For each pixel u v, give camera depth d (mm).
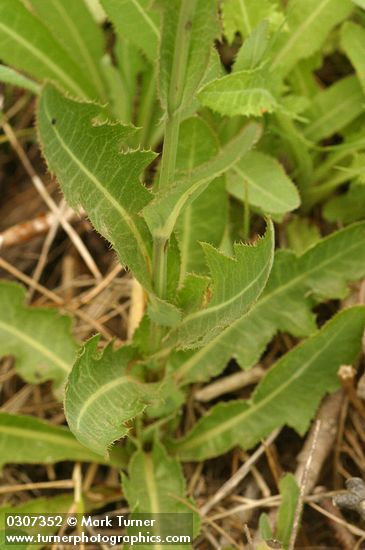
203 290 447
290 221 559
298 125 552
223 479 531
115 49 574
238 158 381
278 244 563
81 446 528
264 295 517
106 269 589
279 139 555
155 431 512
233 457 531
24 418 524
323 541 511
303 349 509
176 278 450
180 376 516
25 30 552
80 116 391
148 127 582
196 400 542
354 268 512
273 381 514
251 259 414
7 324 542
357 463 518
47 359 541
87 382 437
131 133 403
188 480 531
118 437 435
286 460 530
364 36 530
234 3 522
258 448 528
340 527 503
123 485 497
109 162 410
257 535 499
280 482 485
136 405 452
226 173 524
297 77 555
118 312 571
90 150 403
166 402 509
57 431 528
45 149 385
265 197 519
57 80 570
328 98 548
